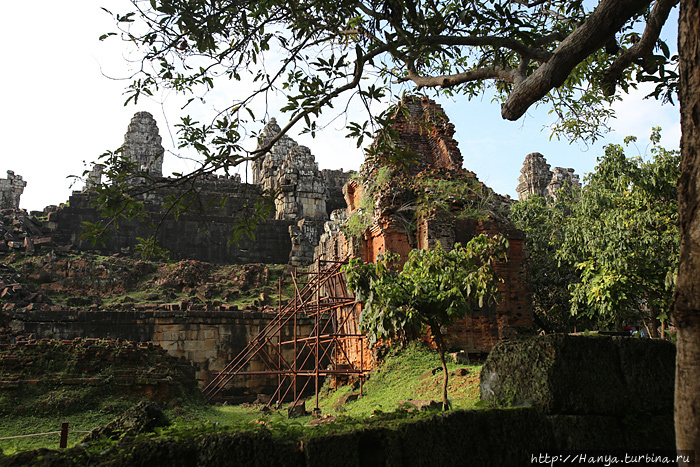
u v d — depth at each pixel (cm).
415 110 2409
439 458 465
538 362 547
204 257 3666
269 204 829
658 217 1834
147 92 758
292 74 760
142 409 689
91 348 1727
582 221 2058
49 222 3384
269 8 724
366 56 662
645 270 1806
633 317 2152
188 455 419
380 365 1831
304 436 449
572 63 584
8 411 1451
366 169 2273
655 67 722
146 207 3681
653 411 563
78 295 2859
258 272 3328
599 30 562
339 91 683
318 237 3800
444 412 508
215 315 2502
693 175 361
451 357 1728
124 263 3158
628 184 2016
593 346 562
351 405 1647
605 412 540
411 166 2272
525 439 505
